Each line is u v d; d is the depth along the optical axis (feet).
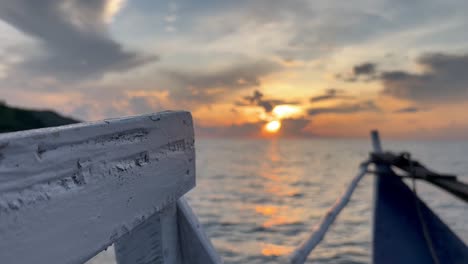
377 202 22.53
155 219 3.52
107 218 2.30
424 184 83.71
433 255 16.80
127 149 2.58
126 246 3.46
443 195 67.21
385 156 28.32
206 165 177.99
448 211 50.57
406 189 23.11
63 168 1.93
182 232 3.98
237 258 31.96
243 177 118.21
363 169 26.21
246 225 45.78
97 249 2.20
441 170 141.79
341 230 40.83
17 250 1.63
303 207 60.75
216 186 92.17
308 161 218.79
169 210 3.74
